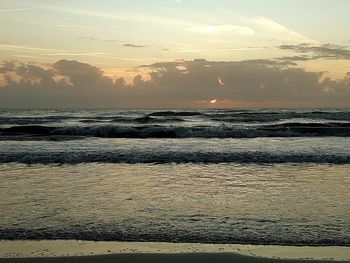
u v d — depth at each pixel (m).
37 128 27.27
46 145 19.05
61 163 13.87
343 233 6.33
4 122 39.31
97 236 6.22
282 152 16.11
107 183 10.39
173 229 6.56
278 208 7.88
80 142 20.95
